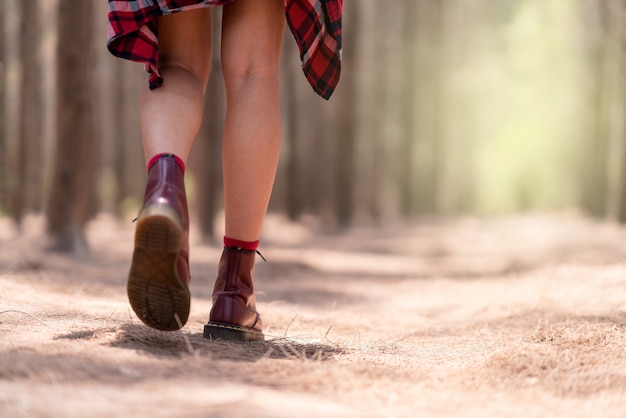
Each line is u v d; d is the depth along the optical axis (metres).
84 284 4.79
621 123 21.19
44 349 2.11
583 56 21.72
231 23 2.69
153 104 2.43
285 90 22.03
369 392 1.99
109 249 10.68
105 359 2.04
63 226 9.04
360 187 33.06
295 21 2.62
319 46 2.70
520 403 1.95
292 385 1.99
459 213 33.75
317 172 28.61
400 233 20.78
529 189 33.69
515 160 32.28
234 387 1.86
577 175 25.88
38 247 8.98
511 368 2.33
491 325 3.84
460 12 28.64
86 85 9.30
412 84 27.27
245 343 2.67
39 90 19.91
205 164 13.22
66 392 1.65
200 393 1.75
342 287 7.11
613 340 2.89
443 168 30.09
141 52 2.43
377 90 28.14
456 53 28.59
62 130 9.17
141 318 2.36
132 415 1.52
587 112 21.47
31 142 20.39
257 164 2.64
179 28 2.60
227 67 2.68
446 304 5.44
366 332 3.88
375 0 27.72
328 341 3.14
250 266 2.76
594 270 5.77
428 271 9.48
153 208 2.13
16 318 2.79
